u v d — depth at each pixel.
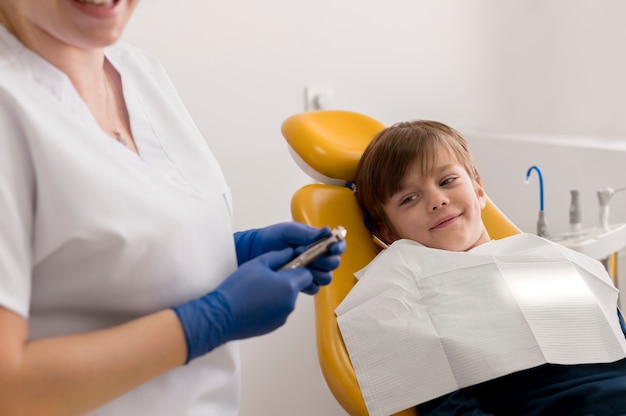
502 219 1.58
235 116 2.25
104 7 0.65
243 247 0.97
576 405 1.11
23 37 0.72
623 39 2.47
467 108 2.70
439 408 1.13
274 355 2.25
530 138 2.59
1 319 0.60
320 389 2.22
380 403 1.15
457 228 1.38
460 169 1.42
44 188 0.65
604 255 1.87
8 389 0.59
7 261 0.61
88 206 0.66
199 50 2.15
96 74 0.80
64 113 0.70
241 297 0.72
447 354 1.15
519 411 1.15
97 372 0.62
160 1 2.07
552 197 2.48
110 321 0.75
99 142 0.71
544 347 1.14
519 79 2.78
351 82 2.42
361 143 1.62
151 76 0.92
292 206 1.48
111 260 0.69
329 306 1.30
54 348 0.62
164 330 0.67
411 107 2.57
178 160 0.83
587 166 2.33
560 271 1.27
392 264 1.31
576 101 2.68
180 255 0.74
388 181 1.42
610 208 2.28
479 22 2.64
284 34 2.28
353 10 2.38
